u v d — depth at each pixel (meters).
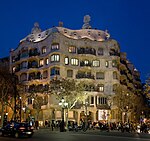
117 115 97.69
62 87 77.06
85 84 96.31
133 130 64.12
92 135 43.97
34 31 116.00
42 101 88.75
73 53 99.56
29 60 104.12
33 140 32.69
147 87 62.28
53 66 95.06
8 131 39.25
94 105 96.06
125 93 92.62
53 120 87.12
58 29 107.81
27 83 100.38
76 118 94.25
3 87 65.56
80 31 110.38
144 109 115.19
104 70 101.44
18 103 81.12
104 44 103.69
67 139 34.12
